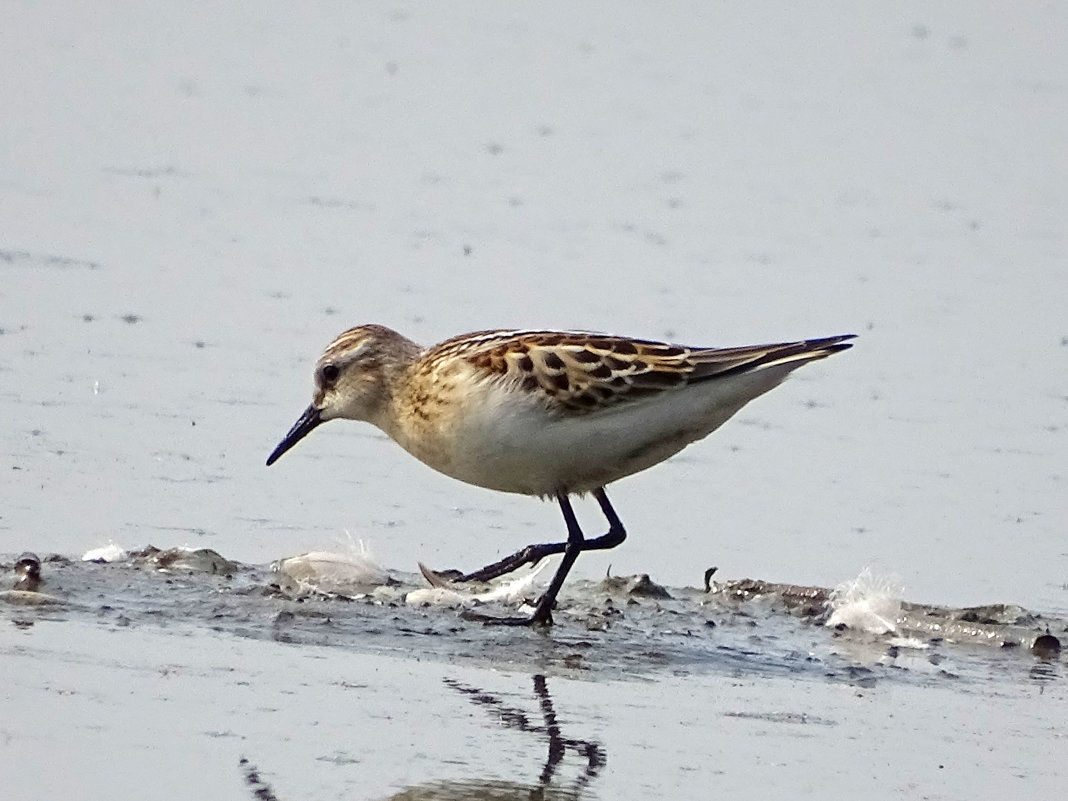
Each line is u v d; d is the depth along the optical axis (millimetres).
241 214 21312
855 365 18312
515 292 19188
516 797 8617
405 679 10438
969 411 17234
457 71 27969
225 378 16484
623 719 10031
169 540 13008
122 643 10578
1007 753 9922
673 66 28750
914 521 14742
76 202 21219
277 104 25906
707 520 14641
